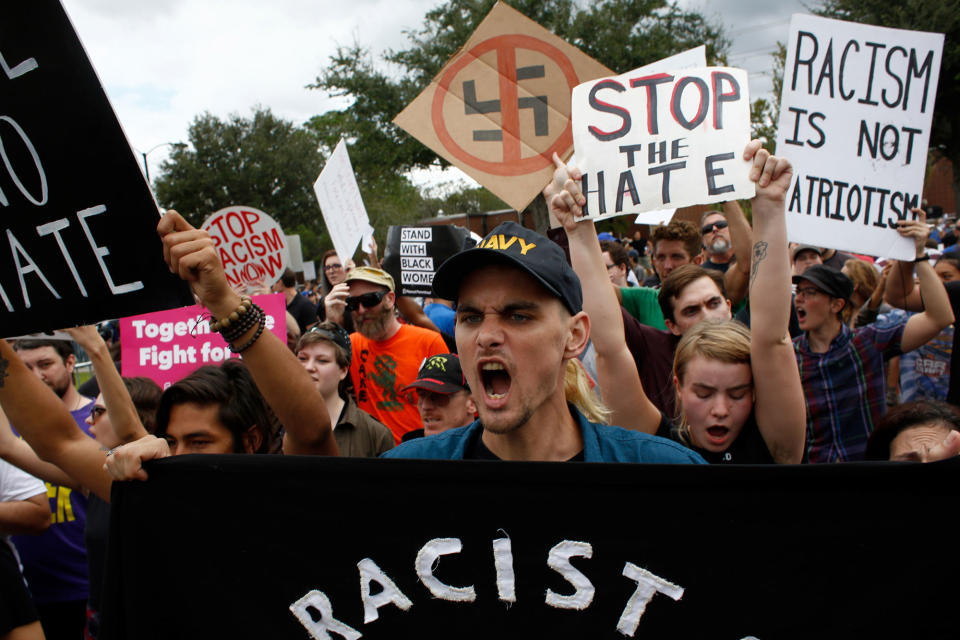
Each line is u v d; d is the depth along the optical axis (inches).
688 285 146.7
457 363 141.8
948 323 154.9
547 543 66.7
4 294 77.9
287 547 69.7
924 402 98.8
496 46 131.8
